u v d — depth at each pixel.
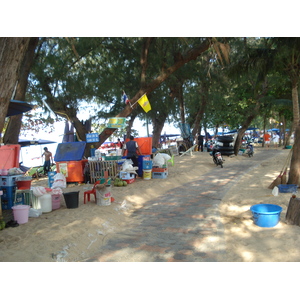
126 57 15.15
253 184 9.23
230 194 8.08
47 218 5.93
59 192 6.83
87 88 14.29
